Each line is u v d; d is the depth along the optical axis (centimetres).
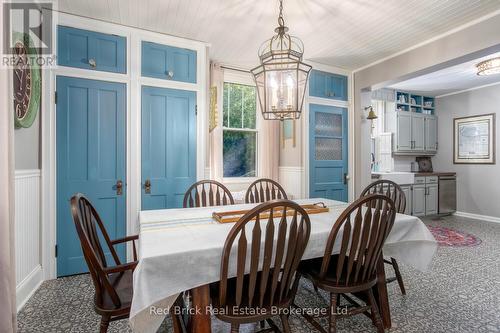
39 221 234
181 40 297
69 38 249
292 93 172
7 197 142
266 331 144
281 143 415
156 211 204
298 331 174
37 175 229
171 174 291
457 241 357
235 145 408
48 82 239
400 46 316
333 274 160
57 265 246
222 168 386
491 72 367
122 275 164
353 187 403
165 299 124
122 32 270
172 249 124
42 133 236
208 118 313
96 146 259
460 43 270
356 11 243
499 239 366
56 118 243
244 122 414
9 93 147
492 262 285
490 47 247
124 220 271
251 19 259
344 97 398
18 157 200
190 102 301
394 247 185
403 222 175
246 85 412
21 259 202
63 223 248
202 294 129
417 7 236
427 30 277
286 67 171
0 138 139
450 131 539
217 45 319
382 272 176
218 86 374
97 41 260
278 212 192
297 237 129
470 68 389
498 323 179
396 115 510
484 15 248
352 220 178
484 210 489
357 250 162
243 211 195
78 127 252
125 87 270
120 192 269
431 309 196
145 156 279
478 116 494
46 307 198
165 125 289
